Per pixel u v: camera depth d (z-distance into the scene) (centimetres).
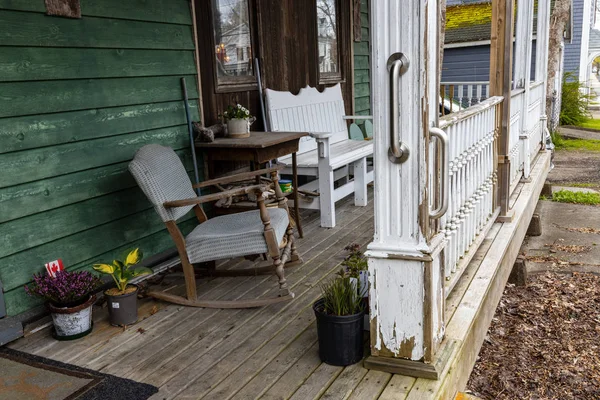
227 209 395
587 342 340
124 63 338
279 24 511
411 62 200
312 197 461
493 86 402
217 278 354
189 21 388
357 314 229
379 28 202
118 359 254
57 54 296
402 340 222
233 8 452
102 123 326
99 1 317
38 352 264
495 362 320
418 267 214
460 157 297
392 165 211
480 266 326
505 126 402
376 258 219
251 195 407
